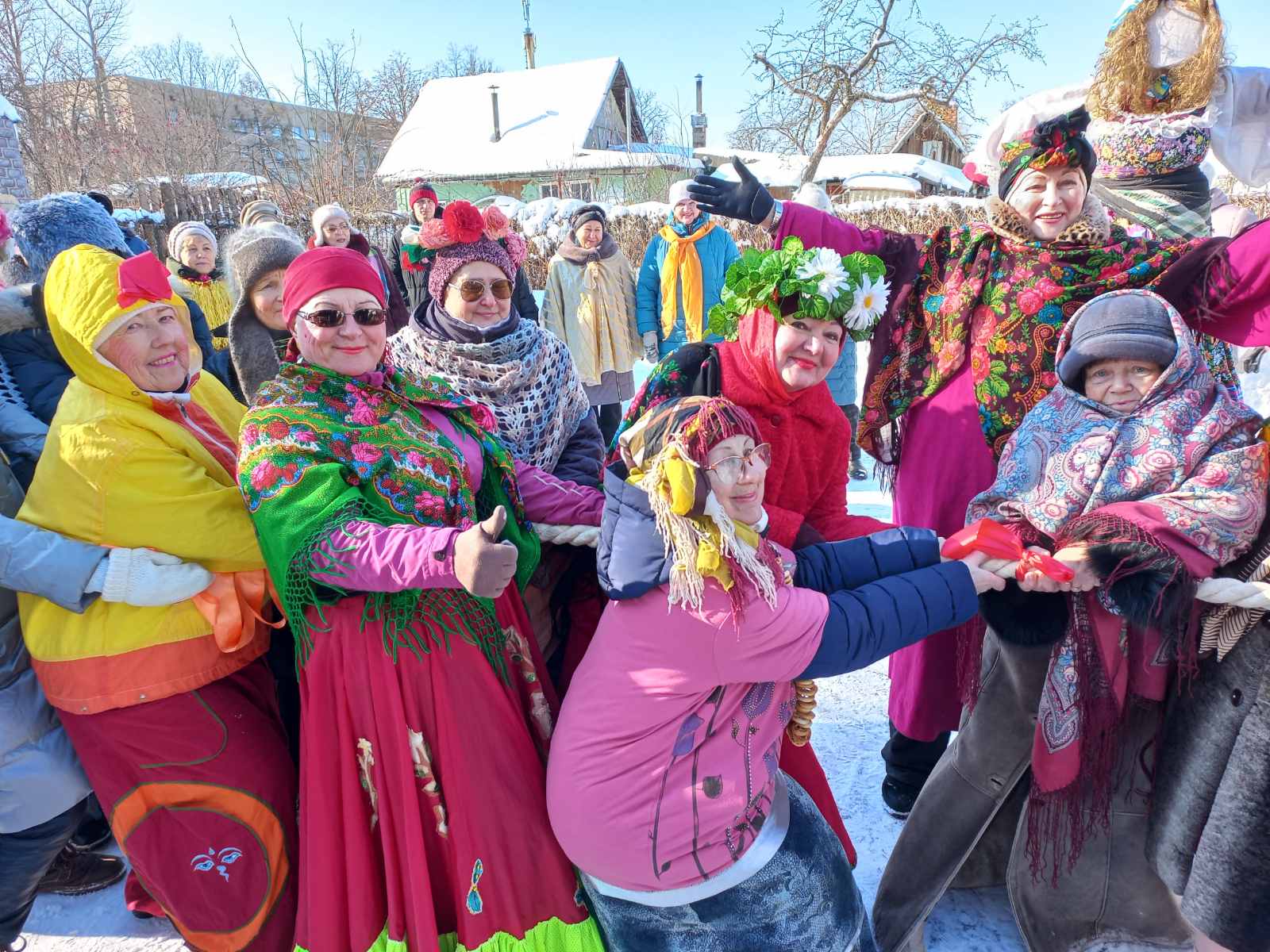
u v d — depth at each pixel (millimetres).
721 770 1590
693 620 1498
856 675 3352
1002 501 1882
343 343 1781
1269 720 1531
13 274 3250
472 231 2504
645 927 1655
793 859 1636
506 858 1746
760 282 1767
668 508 1477
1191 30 2623
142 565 1771
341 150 15531
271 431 1704
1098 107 2850
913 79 17500
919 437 2369
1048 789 1791
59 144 18469
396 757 1694
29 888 2006
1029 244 2125
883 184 21594
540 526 2072
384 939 1747
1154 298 1757
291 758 2021
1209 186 2777
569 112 29781
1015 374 2146
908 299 2389
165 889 1893
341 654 1697
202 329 3441
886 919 2006
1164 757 1771
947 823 1936
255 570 1908
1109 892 1904
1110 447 1723
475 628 1767
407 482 1774
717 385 1910
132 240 4129
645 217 16547
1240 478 1616
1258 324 1927
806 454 1977
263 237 3027
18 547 1736
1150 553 1567
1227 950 1630
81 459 1778
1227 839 1592
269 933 1914
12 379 2174
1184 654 1641
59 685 1838
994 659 1857
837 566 1733
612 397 6320
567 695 1729
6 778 1881
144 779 1866
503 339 2594
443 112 31359
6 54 23266
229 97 24109
